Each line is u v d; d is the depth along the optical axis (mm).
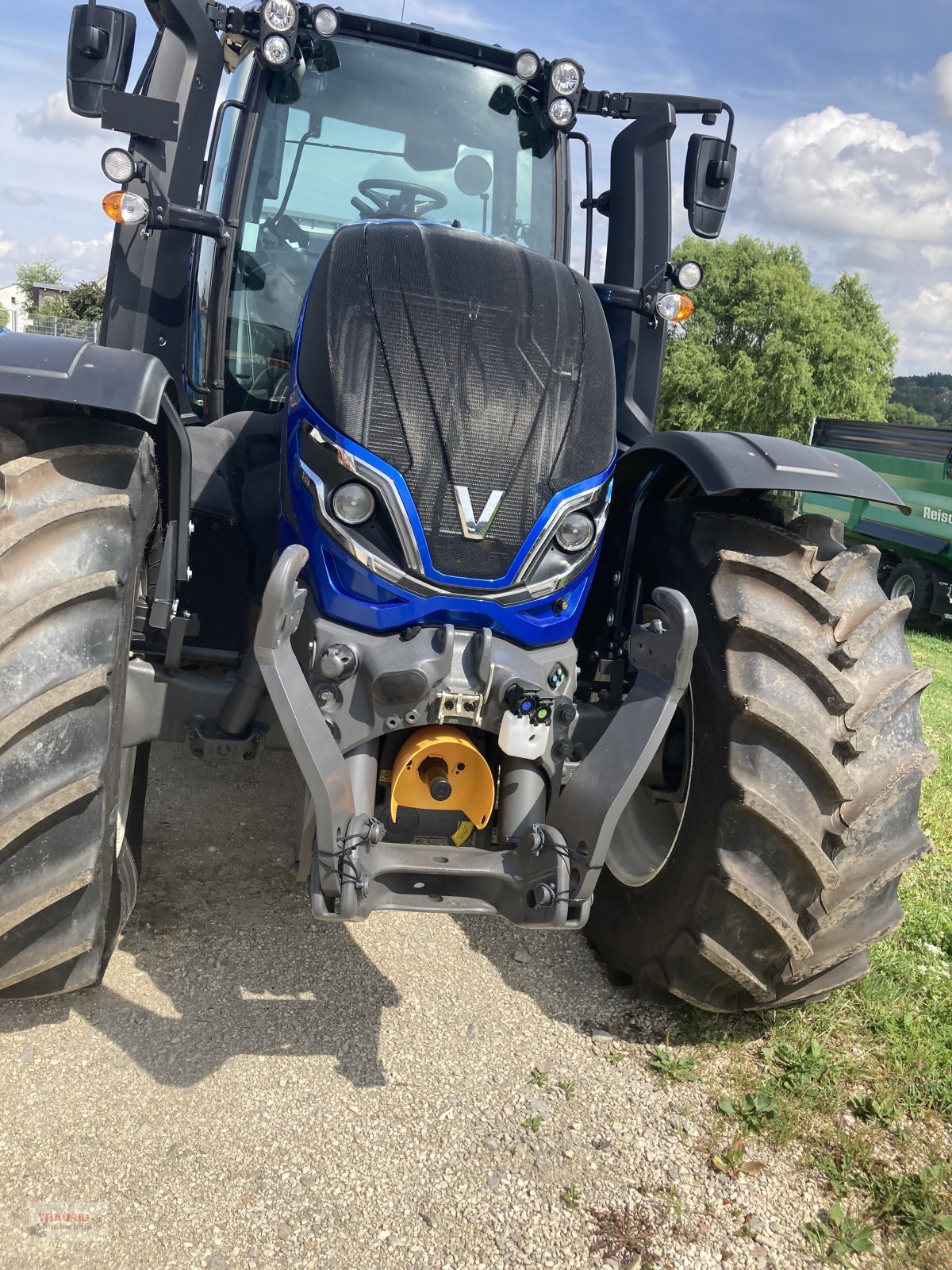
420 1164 2064
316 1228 1886
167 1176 1962
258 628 1897
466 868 2092
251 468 2826
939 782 5152
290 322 3238
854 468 2461
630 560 2729
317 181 3283
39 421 2189
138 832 2607
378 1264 1827
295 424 2273
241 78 3326
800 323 46969
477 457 2170
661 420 50188
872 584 2533
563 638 2328
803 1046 2578
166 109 2793
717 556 2430
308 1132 2113
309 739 1952
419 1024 2516
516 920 2104
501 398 2217
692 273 3328
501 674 2125
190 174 3137
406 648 2121
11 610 2008
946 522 11586
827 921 2346
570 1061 2443
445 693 2104
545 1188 2045
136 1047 2307
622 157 3625
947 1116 2414
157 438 2432
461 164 3430
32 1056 2242
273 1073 2275
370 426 2146
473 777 2162
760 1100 2334
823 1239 2006
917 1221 2066
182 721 2316
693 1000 2535
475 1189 2020
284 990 2580
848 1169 2195
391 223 2527
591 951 2955
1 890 2016
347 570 2160
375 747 2168
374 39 3324
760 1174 2154
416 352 2217
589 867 2061
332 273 2354
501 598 2178
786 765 2312
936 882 3766
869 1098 2400
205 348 3195
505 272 2430
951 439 11547
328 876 1979
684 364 47875
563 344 2359
